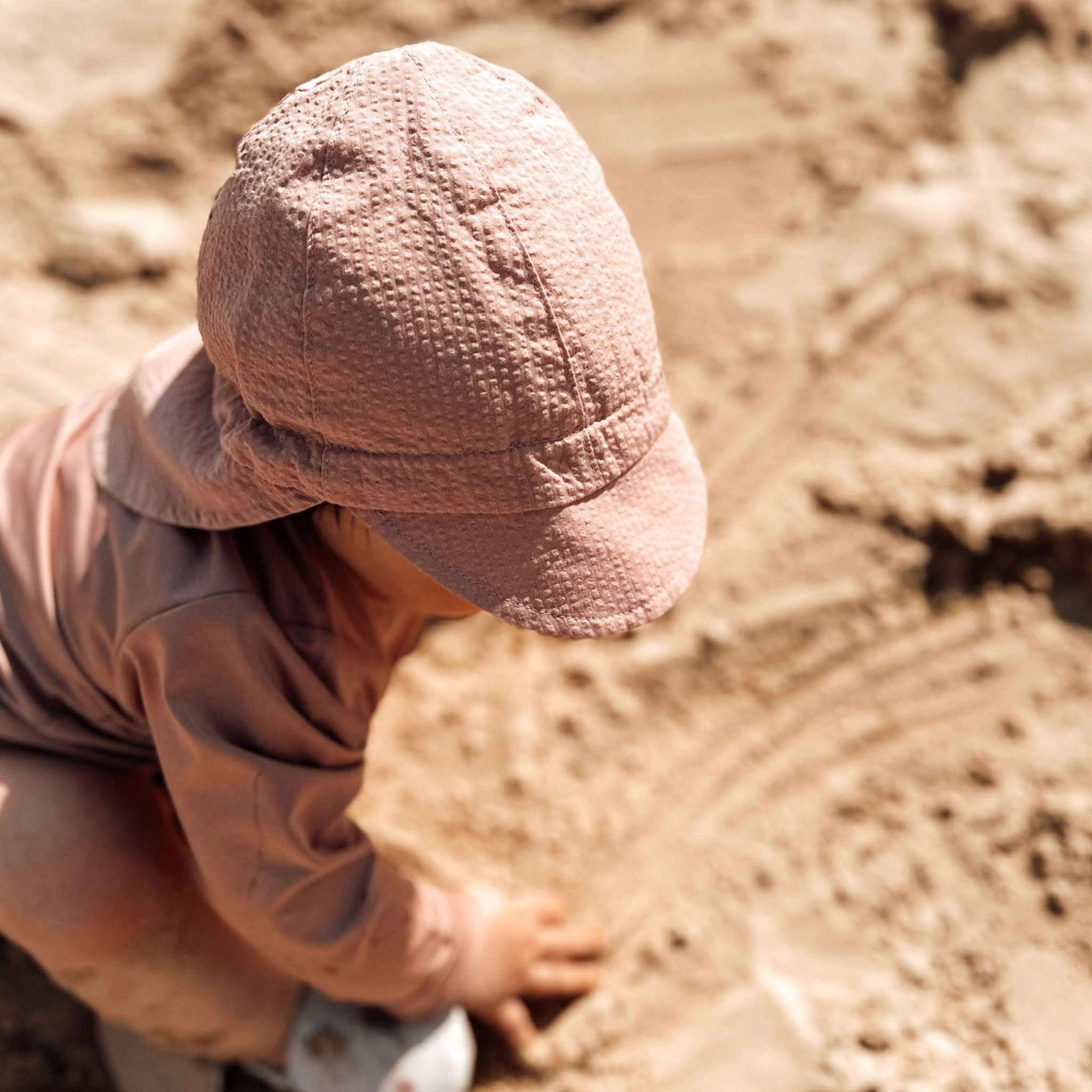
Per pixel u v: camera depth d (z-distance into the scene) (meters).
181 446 1.07
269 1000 1.44
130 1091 1.53
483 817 1.76
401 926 1.30
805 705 1.82
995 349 2.07
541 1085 1.54
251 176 0.93
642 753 1.80
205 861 1.19
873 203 2.30
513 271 0.89
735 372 2.14
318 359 0.90
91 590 1.15
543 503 0.96
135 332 2.20
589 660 1.89
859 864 1.66
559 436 0.94
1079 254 2.15
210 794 1.14
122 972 1.32
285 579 1.11
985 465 1.93
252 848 1.17
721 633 1.87
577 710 1.85
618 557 1.00
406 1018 1.46
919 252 2.21
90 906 1.25
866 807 1.71
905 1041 1.49
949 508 1.90
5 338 2.14
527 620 0.98
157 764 1.33
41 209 2.31
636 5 2.67
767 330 2.18
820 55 2.57
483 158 0.89
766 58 2.58
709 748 1.80
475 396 0.90
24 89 2.38
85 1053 1.59
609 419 0.97
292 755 1.13
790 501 1.98
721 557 1.94
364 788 1.79
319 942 1.23
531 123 0.93
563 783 1.79
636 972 1.61
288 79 2.52
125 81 2.42
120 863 1.27
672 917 1.65
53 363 2.11
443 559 0.97
